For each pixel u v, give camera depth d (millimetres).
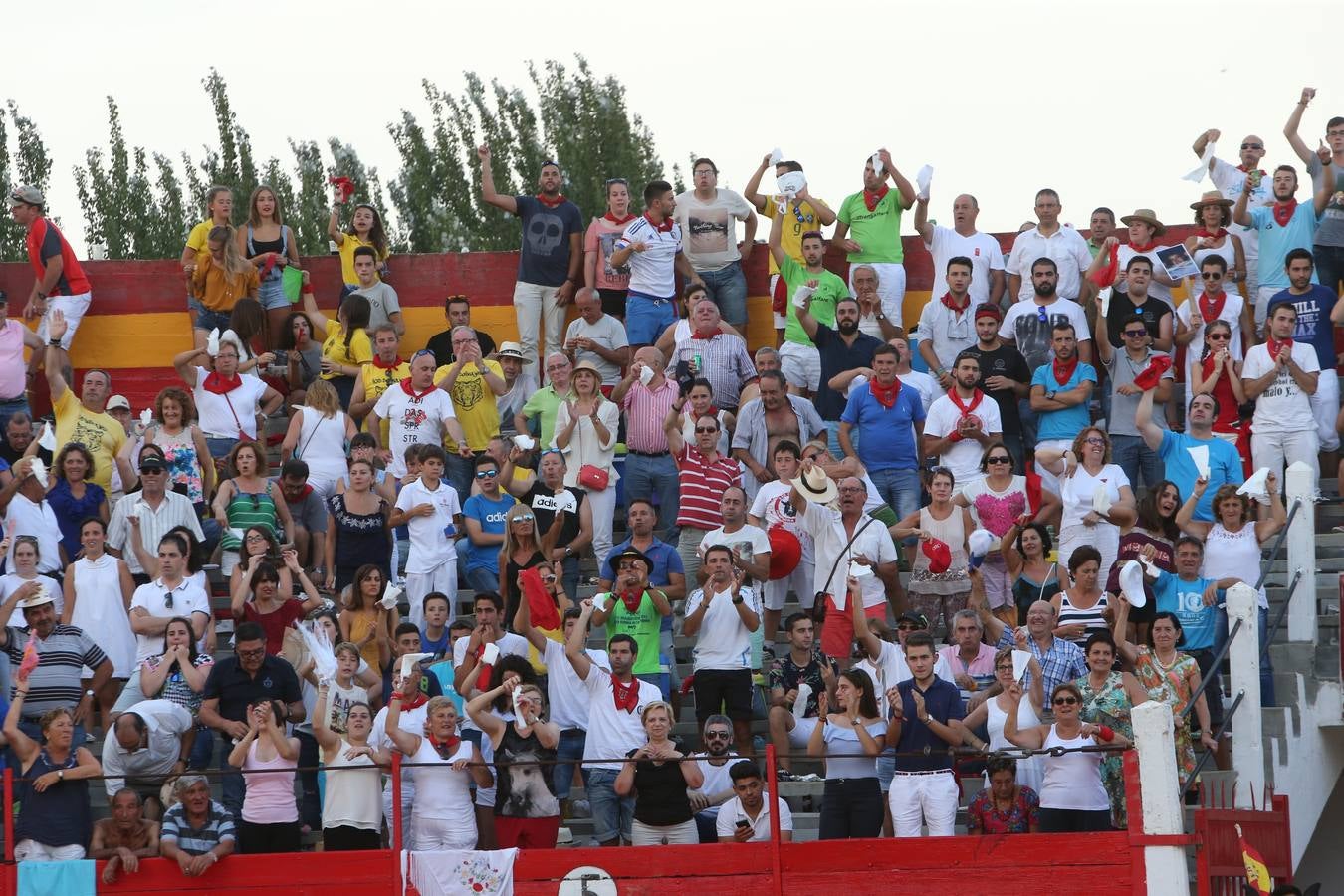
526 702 49812
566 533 62188
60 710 49188
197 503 64938
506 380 72500
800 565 60094
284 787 49469
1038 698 49156
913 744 48406
